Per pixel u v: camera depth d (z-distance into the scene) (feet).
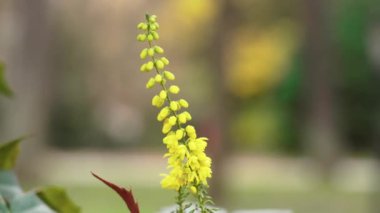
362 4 112.98
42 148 86.79
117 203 69.00
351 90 115.96
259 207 69.36
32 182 84.33
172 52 111.96
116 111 123.95
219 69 72.13
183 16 100.07
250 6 101.91
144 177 88.74
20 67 83.92
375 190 64.95
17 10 84.48
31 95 84.12
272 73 107.86
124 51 116.37
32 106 84.28
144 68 5.81
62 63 116.37
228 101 71.31
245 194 77.82
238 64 104.68
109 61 118.52
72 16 110.11
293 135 119.65
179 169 5.75
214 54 73.20
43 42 84.53
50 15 89.97
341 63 113.50
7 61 85.61
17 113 84.07
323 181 92.27
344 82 114.93
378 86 114.42
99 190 77.66
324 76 95.04
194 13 97.76
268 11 104.63
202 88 116.26
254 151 120.88
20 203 7.46
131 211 5.68
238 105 114.21
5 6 90.58
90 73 119.85
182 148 5.71
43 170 86.12
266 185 85.40
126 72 119.75
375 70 65.51
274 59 107.24
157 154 120.78
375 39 63.93
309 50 94.63
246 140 120.57
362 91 115.85
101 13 109.91
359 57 113.80
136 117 126.31
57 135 122.42
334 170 94.48
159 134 128.47
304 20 94.07
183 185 5.77
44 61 85.15
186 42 107.55
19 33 83.97
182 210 5.80
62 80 118.62
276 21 105.91
